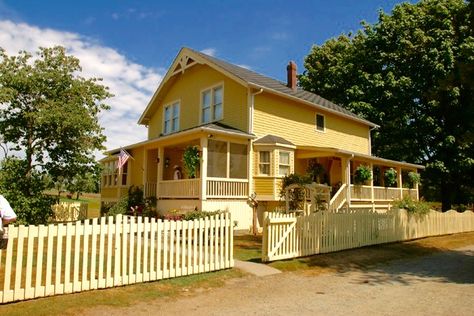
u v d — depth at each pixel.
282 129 20.97
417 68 31.17
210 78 22.09
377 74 31.16
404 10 32.56
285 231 10.61
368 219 14.00
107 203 25.89
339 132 25.25
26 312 5.64
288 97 20.86
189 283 7.80
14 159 17.05
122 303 6.39
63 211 24.75
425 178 31.69
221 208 17.27
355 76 33.47
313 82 37.34
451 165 29.45
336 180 24.39
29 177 17.11
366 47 33.66
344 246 12.64
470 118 28.41
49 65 18.36
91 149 18.66
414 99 31.30
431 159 31.06
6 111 17.48
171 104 25.20
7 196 15.60
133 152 23.75
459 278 9.27
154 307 6.29
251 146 19.00
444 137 29.67
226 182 17.70
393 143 32.19
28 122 17.55
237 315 6.00
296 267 9.84
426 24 31.22
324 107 23.11
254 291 7.52
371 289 7.95
